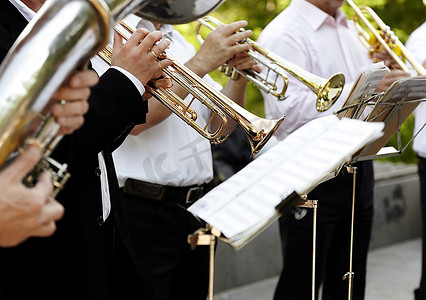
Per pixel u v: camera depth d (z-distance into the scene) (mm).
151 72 2029
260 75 2965
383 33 3621
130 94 1946
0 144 1285
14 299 1812
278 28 3574
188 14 2035
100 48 1385
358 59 3701
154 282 2842
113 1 1453
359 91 2393
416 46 4223
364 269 3770
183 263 2969
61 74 1319
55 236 1880
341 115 2451
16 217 1328
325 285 3852
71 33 1309
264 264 4938
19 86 1282
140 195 2818
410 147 6590
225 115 2602
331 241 3770
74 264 1893
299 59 3537
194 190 2926
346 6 5867
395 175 5930
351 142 1644
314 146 1714
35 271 1836
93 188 1937
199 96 2568
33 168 1396
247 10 6465
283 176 1676
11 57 1321
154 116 2723
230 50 2830
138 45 2031
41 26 1324
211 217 1660
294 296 3600
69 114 1410
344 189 3570
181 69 2531
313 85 2844
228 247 4715
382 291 4945
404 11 6703
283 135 3529
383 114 2479
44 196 1352
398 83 2340
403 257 5664
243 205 1654
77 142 1863
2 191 1312
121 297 2189
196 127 2590
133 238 2818
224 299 4574
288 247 3598
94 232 1936
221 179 3779
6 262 1803
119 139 2092
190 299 3033
